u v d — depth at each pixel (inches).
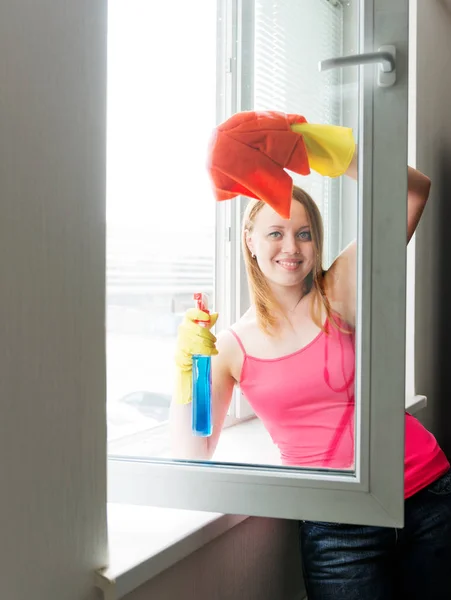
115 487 40.8
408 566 46.3
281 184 44.4
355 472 39.1
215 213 46.4
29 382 26.2
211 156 45.9
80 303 29.0
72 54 27.9
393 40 36.9
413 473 45.9
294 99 43.8
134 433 45.0
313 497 39.0
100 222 30.0
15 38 24.8
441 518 45.0
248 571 46.2
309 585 45.4
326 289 43.5
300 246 44.2
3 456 25.1
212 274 46.5
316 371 43.1
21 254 25.6
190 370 43.4
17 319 25.5
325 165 42.8
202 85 46.5
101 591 30.4
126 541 35.4
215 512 40.3
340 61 37.1
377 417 38.1
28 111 25.6
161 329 46.3
